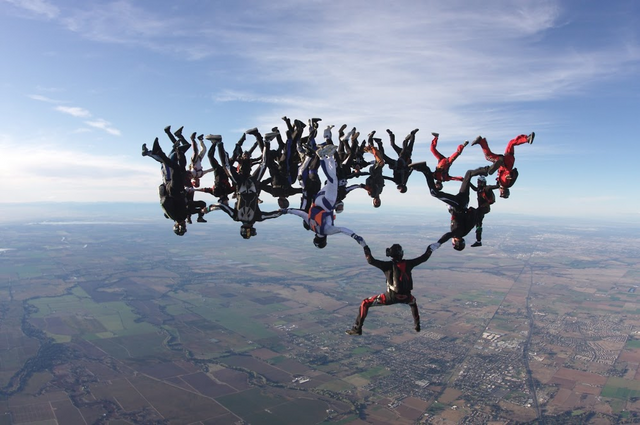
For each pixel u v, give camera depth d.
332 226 11.78
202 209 12.76
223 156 11.80
